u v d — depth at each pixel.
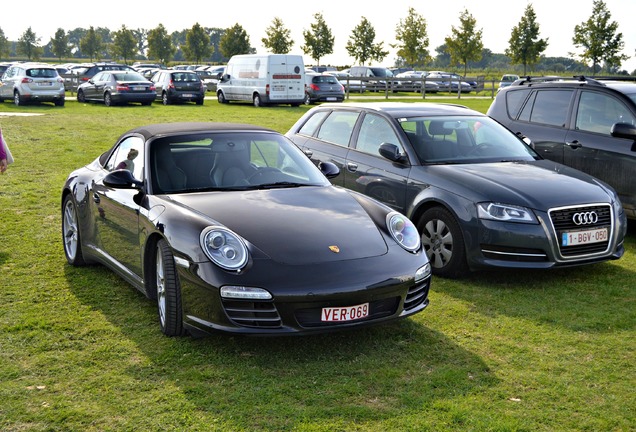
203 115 22.30
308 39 64.38
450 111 7.36
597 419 3.51
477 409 3.58
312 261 4.12
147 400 3.62
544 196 5.82
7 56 116.25
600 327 4.90
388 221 4.66
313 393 3.73
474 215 5.80
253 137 5.50
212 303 4.06
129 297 5.29
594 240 5.91
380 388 3.81
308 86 29.55
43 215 8.10
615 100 7.81
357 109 7.49
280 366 4.08
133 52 96.06
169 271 4.38
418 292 4.50
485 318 5.04
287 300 3.97
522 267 5.71
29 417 3.42
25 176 10.58
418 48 62.19
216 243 4.12
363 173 6.96
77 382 3.82
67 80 34.22
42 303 5.13
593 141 7.87
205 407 3.54
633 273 6.36
